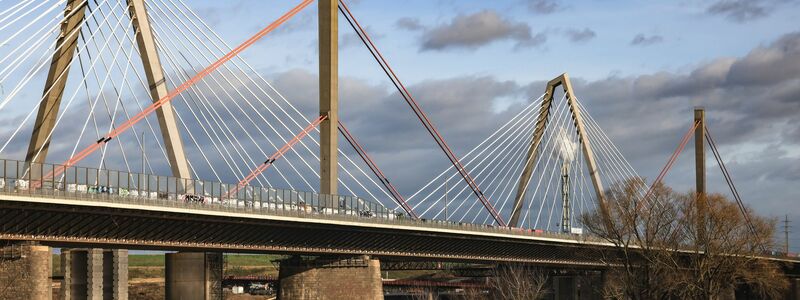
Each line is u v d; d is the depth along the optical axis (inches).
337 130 6333.7
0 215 4141.2
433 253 6594.5
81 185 4394.7
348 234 5792.3
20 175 4185.5
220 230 5049.2
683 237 6889.8
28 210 4185.5
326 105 6328.7
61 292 5516.7
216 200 5044.3
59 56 4879.4
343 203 5880.9
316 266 6077.8
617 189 6884.8
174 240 4881.9
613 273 7775.6
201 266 5895.7
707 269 6791.3
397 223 5989.2
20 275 4276.6
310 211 5447.8
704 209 6904.5
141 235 4709.6
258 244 5354.3
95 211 4345.5
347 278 6003.9
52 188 4220.0
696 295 6860.2
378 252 6171.3
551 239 7258.9
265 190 5359.3
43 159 4830.2
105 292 5654.5
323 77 6348.4
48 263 4298.7
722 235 6929.1
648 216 6761.8
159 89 5152.6
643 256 6643.7
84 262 5506.9
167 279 5935.0
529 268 7824.8
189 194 4877.0
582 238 7549.2
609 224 6712.6
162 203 4603.8
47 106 4852.4
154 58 5177.2
